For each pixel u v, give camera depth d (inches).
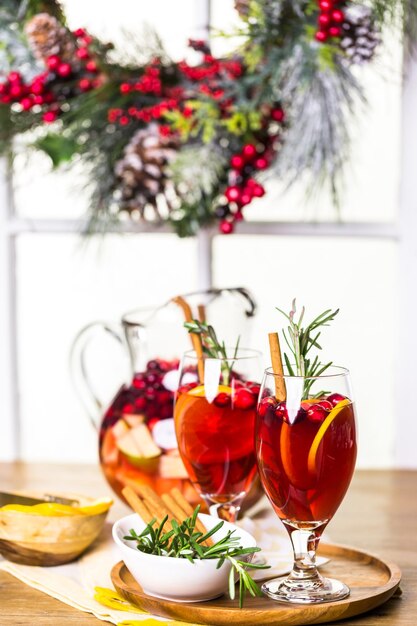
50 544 46.1
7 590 44.6
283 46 63.9
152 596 42.0
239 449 45.7
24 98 65.7
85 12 78.1
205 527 44.6
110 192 67.1
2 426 77.8
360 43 62.3
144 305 85.6
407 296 74.7
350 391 42.0
